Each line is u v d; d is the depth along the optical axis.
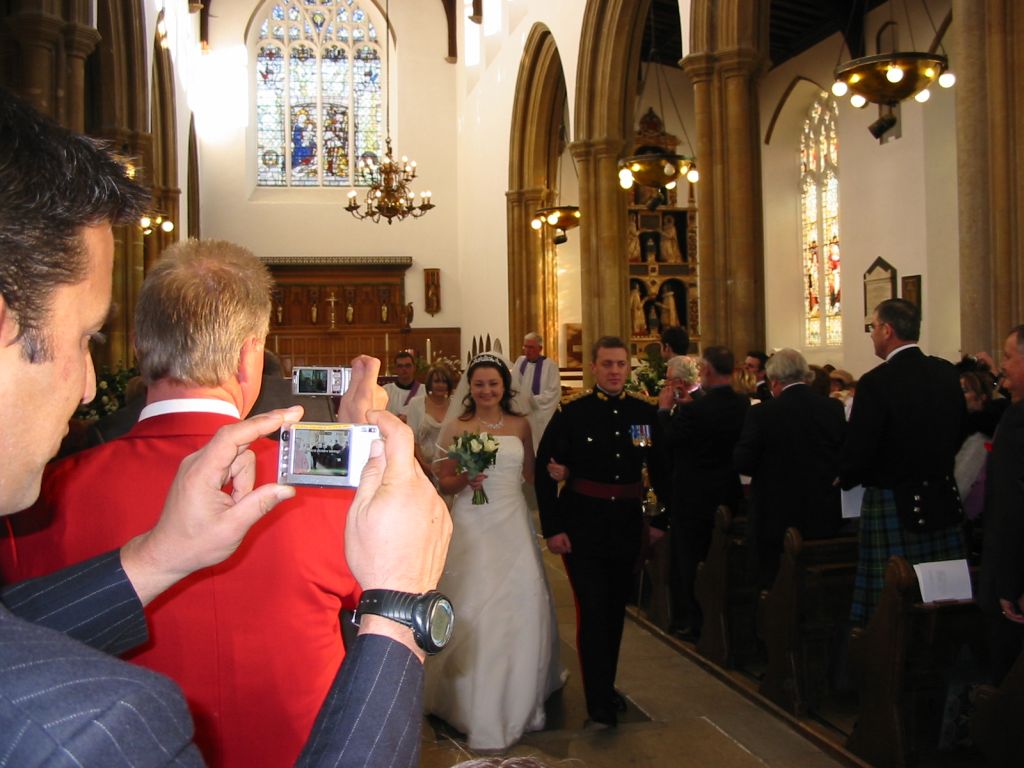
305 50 25.44
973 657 4.13
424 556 1.04
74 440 2.66
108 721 0.67
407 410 8.10
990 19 7.00
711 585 5.62
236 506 1.15
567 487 4.74
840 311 19.48
